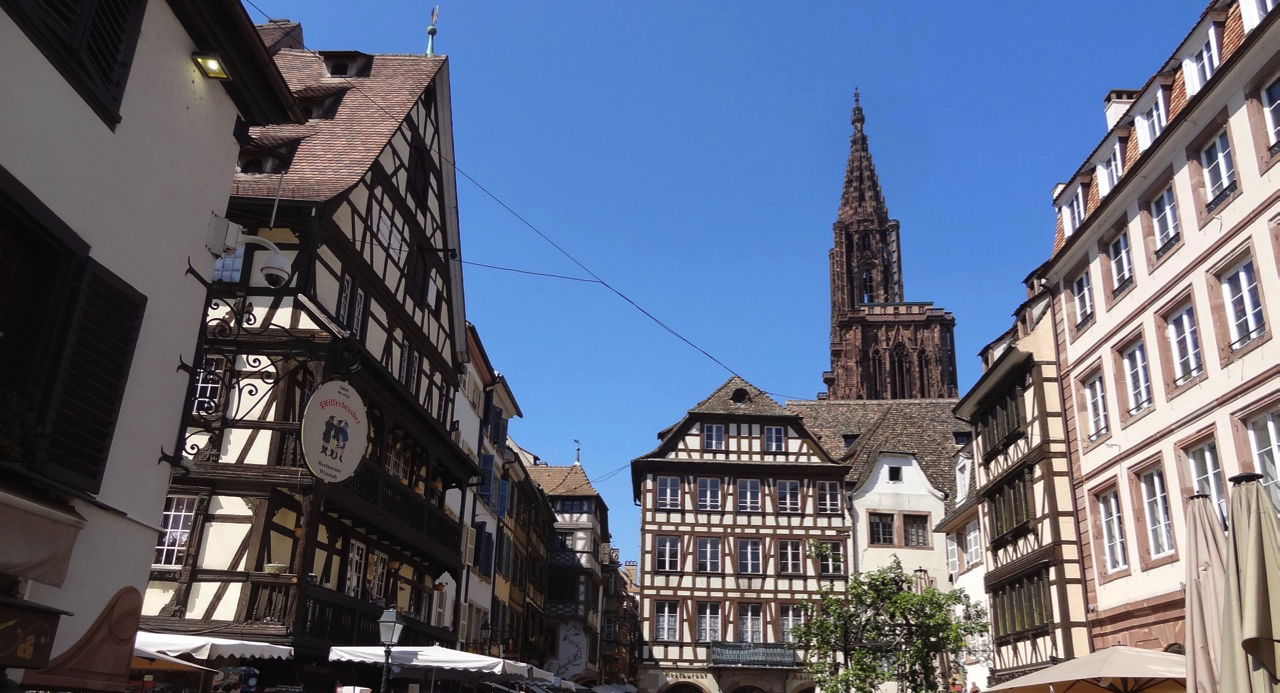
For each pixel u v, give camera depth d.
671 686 37.62
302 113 10.40
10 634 5.86
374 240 18.75
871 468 40.41
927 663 19.08
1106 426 19.58
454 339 24.56
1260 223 14.47
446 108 22.75
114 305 7.58
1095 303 20.12
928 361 88.25
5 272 6.70
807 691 36.84
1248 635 8.20
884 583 20.05
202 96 9.07
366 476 17.38
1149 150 17.47
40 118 6.62
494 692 23.59
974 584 29.39
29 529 6.34
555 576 46.38
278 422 15.49
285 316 15.98
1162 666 11.09
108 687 7.55
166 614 14.41
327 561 16.66
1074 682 12.62
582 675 44.72
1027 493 23.14
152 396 8.23
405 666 15.98
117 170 7.62
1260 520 8.55
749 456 40.50
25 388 6.61
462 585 27.52
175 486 15.10
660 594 38.41
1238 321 15.27
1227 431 15.14
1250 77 14.76
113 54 7.51
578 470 49.91
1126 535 18.31
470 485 26.31
